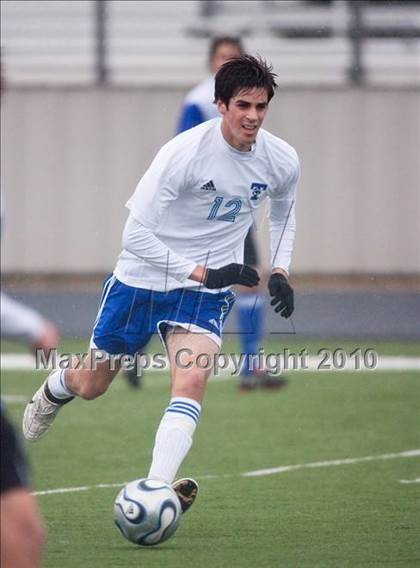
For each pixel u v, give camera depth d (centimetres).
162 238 2245
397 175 6606
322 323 5297
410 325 5291
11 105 6694
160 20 6806
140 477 2805
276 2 6769
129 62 6819
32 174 6725
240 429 3431
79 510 2448
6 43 6794
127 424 3516
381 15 6694
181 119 3522
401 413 3684
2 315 1468
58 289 6034
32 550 1462
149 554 2075
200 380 2147
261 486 2691
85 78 6819
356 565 2003
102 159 6694
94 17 6794
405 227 6606
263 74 2106
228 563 2011
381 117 6594
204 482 2738
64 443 3231
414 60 6688
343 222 6631
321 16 6725
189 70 6794
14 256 6725
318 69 6738
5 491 1475
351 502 2525
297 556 2062
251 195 2244
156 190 2150
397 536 2220
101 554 2075
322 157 6619
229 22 6788
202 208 2220
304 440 3272
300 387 4172
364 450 3136
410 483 2727
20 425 3409
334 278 6562
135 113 6675
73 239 6731
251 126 2116
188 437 2086
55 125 6700
